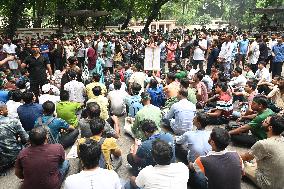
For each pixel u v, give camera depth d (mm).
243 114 7410
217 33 19031
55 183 4211
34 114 6098
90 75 11719
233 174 3680
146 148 4531
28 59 9117
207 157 3768
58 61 14656
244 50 14289
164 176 3404
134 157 4871
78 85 7855
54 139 5441
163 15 62594
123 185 4508
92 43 15266
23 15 27078
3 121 5395
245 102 8758
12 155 5457
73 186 3191
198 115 5035
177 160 5637
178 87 8133
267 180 4445
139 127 5957
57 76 10383
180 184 3400
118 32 26703
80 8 28188
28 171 4098
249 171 5012
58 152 4277
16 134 5480
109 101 8094
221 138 3732
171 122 6758
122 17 32844
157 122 5992
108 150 4586
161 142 3492
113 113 8148
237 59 14500
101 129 4648
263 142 4410
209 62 13688
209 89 9227
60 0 26609
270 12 34906
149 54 12094
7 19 25062
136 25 49312
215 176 3664
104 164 4543
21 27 26844
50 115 5738
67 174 5406
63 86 8453
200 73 8680
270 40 14742
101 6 28672
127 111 7762
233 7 88688
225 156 3758
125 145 6680
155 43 13625
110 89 9352
